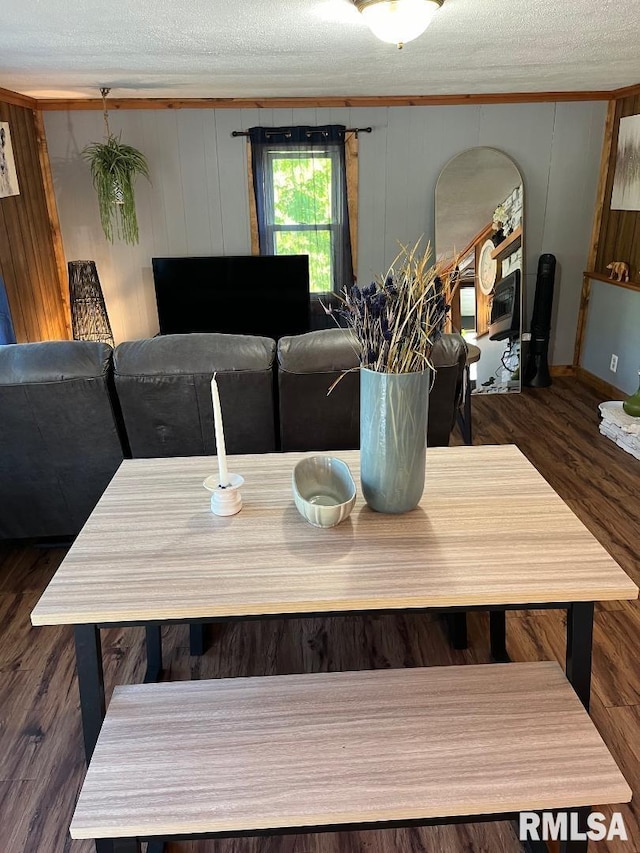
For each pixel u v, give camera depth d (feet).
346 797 3.85
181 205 15.84
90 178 15.40
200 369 7.87
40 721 6.33
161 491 5.82
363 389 5.05
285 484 5.93
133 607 4.26
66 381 7.73
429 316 4.67
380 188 15.83
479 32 8.45
